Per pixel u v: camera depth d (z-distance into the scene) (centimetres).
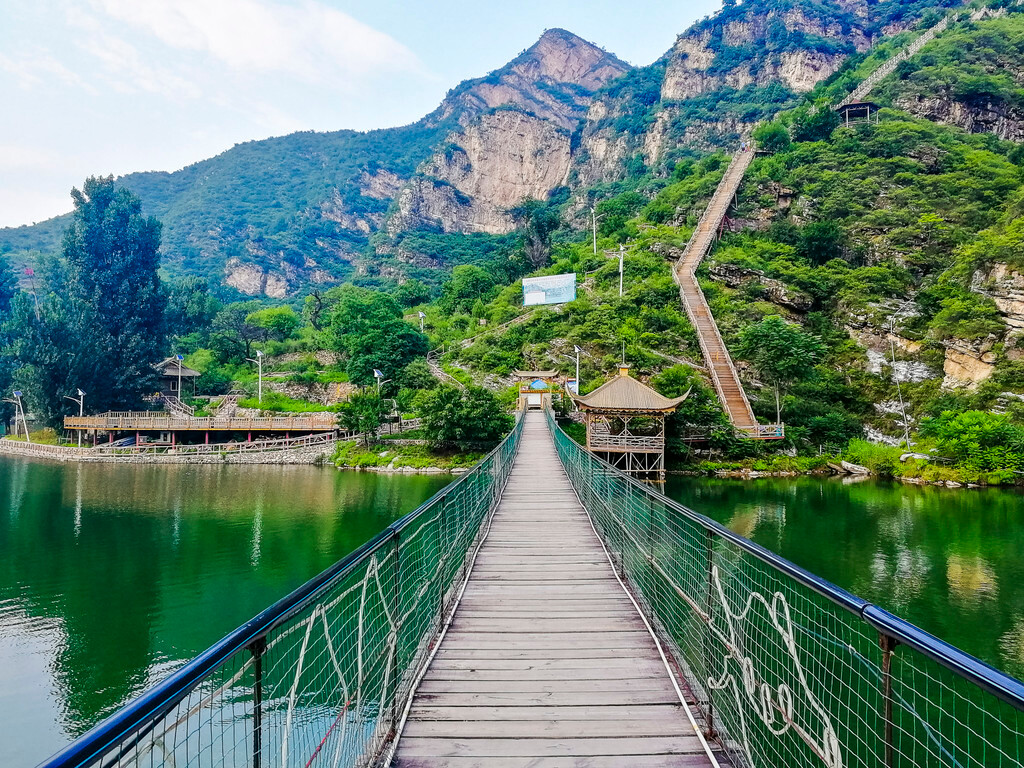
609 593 762
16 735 1037
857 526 2238
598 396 3188
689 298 5203
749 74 13050
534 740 416
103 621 1505
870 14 13750
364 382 5109
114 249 6319
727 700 450
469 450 4019
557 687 499
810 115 7475
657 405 3152
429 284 11806
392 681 440
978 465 3108
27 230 16250
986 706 912
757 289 5197
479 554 954
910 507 2566
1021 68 7606
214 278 14025
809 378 4253
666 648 578
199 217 17675
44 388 5319
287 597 271
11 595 1686
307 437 4553
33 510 2756
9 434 6228
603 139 14788
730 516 2395
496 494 1434
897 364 4281
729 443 3522
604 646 591
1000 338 3878
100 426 4900
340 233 17025
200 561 1986
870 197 5922
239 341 6800
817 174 6444
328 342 6575
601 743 412
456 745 410
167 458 4450
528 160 16275
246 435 4850
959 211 5344
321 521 2505
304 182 19875
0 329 6412
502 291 7200
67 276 6366
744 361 4447
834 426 3794
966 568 1756
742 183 6975
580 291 5997
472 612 693
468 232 15800
